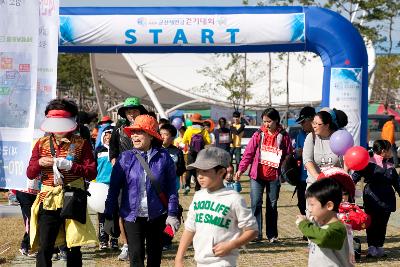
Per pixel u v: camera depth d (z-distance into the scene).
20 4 9.66
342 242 5.72
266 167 11.59
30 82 9.73
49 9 10.51
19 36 9.70
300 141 11.82
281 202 18.27
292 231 13.27
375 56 43.84
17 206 11.34
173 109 53.91
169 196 7.70
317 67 51.03
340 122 9.92
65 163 7.60
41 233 7.70
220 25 14.90
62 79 69.06
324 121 9.52
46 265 7.70
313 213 5.77
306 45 15.11
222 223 5.84
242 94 49.81
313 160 9.72
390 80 51.12
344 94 15.02
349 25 15.09
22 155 9.69
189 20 14.91
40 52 10.52
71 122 7.79
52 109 7.89
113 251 11.12
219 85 51.16
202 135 19.52
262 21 14.89
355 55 14.98
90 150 7.92
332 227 5.70
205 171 5.90
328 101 15.17
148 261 7.83
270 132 11.60
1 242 11.83
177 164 11.20
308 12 15.03
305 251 11.05
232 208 5.84
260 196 11.76
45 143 7.91
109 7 15.09
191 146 19.16
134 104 9.91
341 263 5.88
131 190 7.65
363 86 15.22
